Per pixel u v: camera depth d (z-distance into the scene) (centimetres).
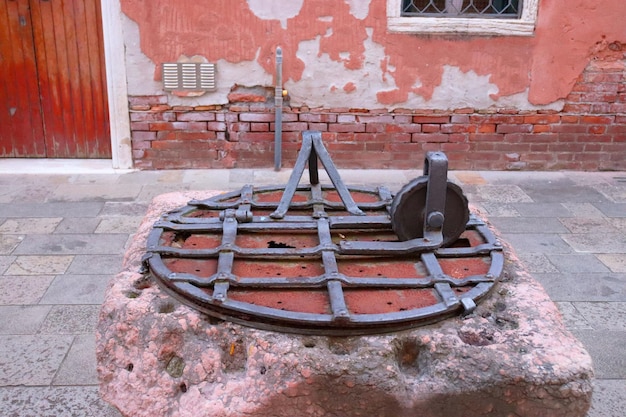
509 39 530
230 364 195
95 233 425
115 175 537
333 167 263
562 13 525
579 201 505
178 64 521
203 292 201
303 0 511
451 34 527
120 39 511
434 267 216
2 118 550
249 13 512
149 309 206
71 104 548
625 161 576
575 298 354
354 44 525
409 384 189
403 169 568
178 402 194
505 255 247
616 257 406
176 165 554
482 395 186
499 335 197
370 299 202
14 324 317
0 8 517
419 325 197
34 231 426
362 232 241
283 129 550
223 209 266
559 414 188
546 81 545
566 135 564
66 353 295
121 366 203
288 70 530
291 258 223
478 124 557
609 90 551
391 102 545
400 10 521
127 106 530
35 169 540
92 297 345
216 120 543
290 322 191
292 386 185
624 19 530
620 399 272
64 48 530
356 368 186
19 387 272
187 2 505
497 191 522
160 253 224
